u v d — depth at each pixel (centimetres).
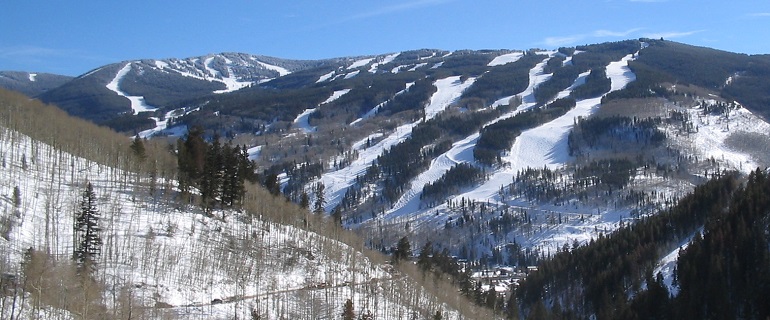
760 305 12344
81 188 11550
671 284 14450
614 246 17525
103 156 14038
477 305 14050
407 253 14988
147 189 12512
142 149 13662
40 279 7319
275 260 11450
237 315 9106
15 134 12769
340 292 10850
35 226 9525
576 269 17662
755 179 16462
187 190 12606
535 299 17962
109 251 9438
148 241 10150
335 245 13312
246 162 16038
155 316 8238
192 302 9162
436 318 11062
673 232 17200
